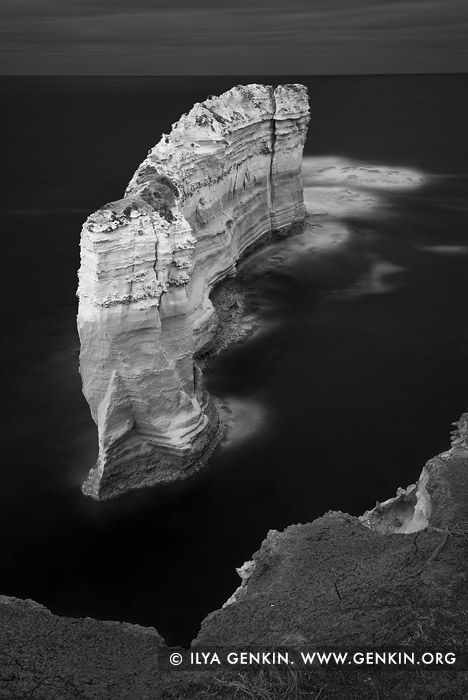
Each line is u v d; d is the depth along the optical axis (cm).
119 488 2723
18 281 4950
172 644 2102
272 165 5209
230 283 4494
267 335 4097
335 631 1514
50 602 2253
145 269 2452
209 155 3797
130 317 2469
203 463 2867
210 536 2528
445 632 1484
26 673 1470
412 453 3011
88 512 2642
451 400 3450
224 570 2383
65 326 4281
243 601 1659
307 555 1780
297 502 2703
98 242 2331
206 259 3994
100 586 2320
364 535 1836
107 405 2558
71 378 3666
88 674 1476
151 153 3441
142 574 2367
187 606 2242
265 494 2741
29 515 2638
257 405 3356
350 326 4262
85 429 3203
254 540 2511
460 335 4172
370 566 1708
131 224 2383
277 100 4953
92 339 2498
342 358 3856
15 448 3053
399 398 3462
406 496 2203
